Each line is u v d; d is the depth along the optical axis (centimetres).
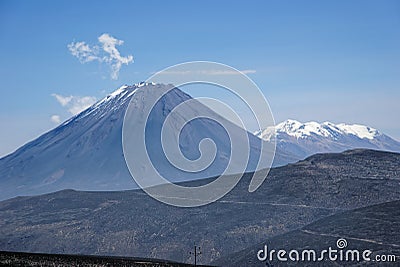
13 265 11238
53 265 11819
